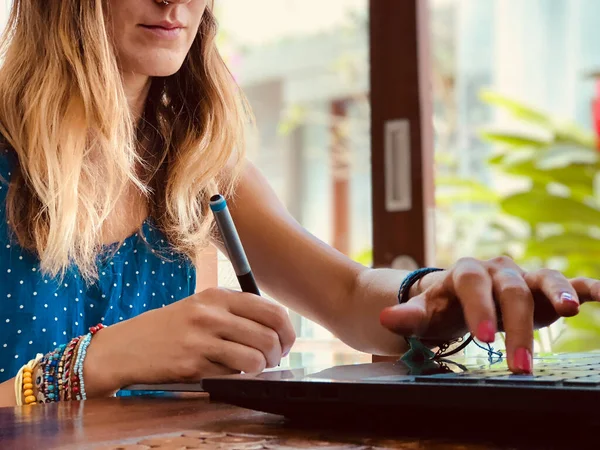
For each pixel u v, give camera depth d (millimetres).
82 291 1070
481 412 454
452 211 3246
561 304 642
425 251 2113
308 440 458
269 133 4629
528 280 694
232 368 751
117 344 779
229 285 1178
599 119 3213
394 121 2170
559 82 3781
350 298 1087
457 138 3809
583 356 712
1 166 1026
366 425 495
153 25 974
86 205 1017
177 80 1133
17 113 1028
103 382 765
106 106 986
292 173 4539
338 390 484
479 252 3107
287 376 541
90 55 982
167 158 1144
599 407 418
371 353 1029
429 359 699
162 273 1146
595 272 2990
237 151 1195
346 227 4266
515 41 3846
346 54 4227
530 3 3834
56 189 990
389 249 2156
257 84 4613
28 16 1034
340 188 4297
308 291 1129
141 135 1128
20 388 771
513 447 434
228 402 523
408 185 2143
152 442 456
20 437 486
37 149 993
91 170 1043
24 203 1021
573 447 434
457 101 3844
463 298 645
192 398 693
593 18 3727
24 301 1022
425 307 702
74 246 1025
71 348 786
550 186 3184
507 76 3855
